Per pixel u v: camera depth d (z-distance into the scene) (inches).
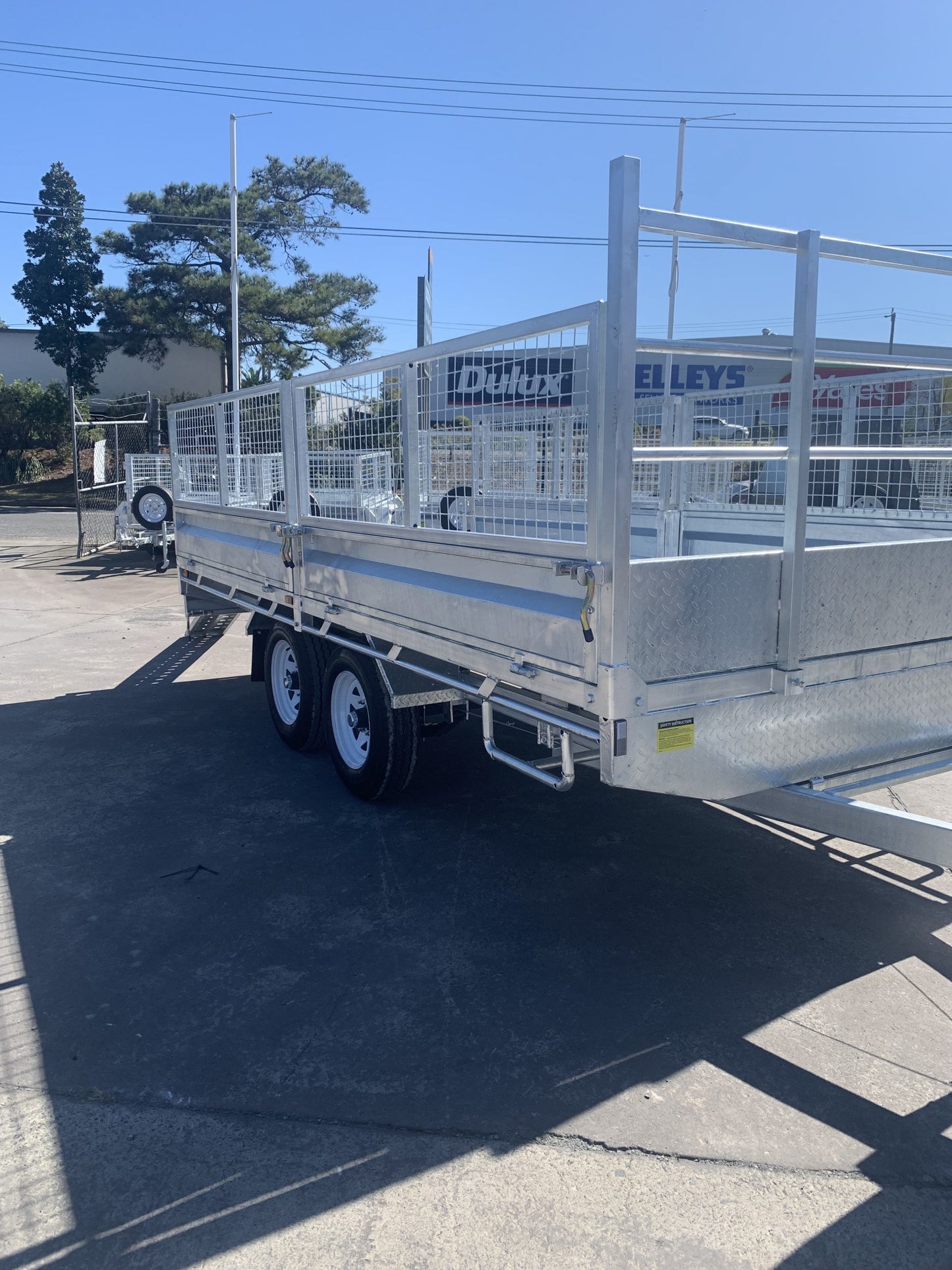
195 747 244.1
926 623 136.8
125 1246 86.4
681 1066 111.4
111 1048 116.4
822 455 129.8
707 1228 87.6
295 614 209.5
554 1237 86.7
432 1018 121.9
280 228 1466.5
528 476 126.2
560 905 153.4
